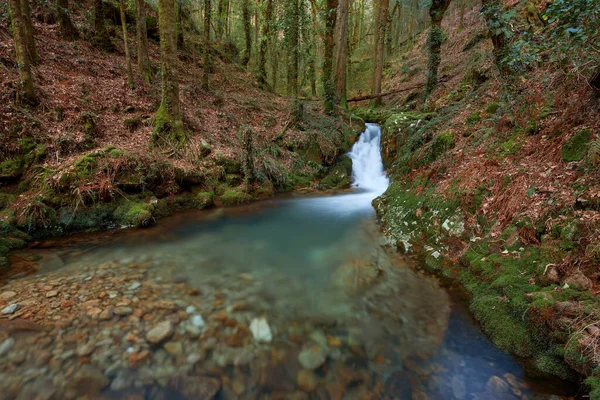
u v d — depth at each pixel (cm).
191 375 231
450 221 440
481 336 278
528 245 330
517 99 514
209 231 572
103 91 840
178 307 309
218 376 232
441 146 619
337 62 1338
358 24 2842
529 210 349
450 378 233
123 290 336
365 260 440
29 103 634
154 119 799
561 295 256
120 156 618
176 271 395
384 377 235
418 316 310
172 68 766
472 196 433
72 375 223
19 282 348
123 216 575
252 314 306
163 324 281
